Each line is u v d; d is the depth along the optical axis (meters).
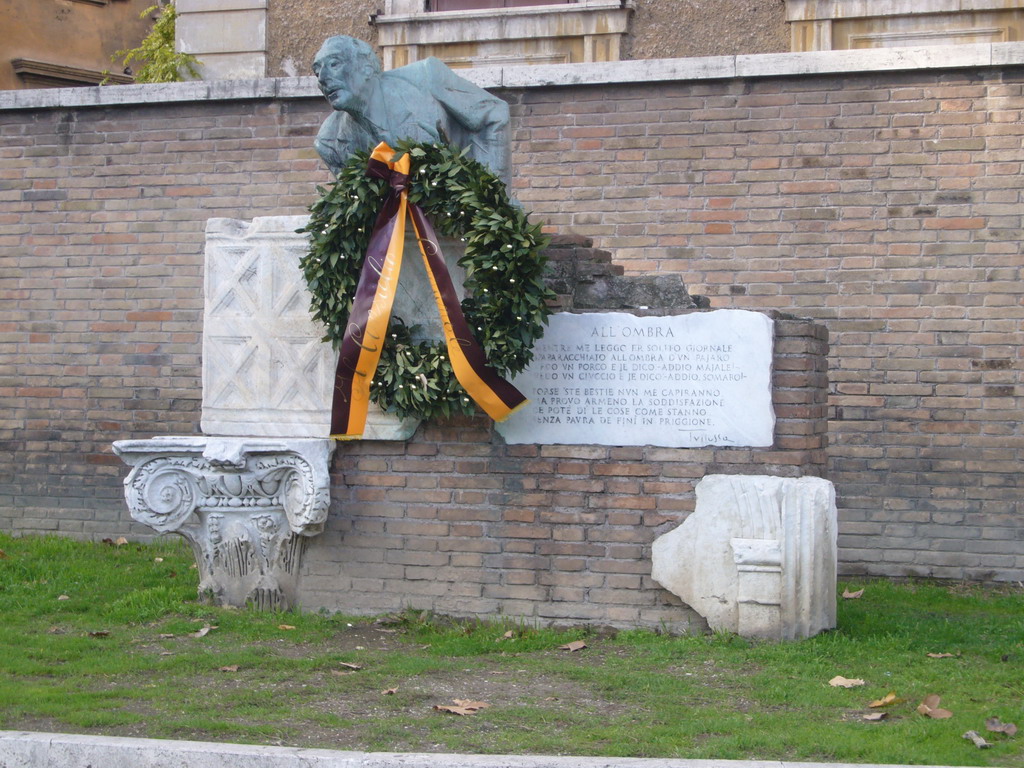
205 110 10.81
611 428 7.36
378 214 7.41
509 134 8.01
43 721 5.34
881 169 9.61
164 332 10.78
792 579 6.88
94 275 10.94
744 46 12.33
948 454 9.42
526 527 7.46
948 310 9.46
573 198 10.20
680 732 5.29
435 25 13.08
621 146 10.12
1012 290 9.34
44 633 7.09
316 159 10.59
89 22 20.03
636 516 7.30
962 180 9.45
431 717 5.54
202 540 7.75
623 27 12.58
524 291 7.13
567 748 5.05
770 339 7.17
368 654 6.72
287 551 7.71
